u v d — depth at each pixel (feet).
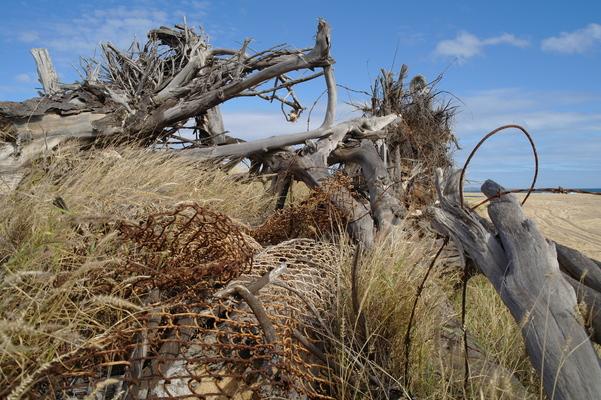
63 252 8.53
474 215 9.78
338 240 16.28
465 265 9.62
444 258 14.73
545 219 53.67
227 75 26.09
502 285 8.52
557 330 7.52
